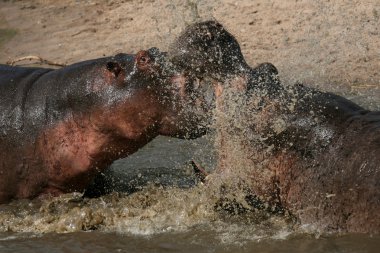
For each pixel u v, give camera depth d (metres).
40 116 31.30
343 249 24.25
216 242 26.19
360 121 26.06
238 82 27.89
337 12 51.38
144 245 26.45
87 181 31.59
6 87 32.31
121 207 29.98
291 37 49.31
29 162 31.36
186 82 29.56
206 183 29.20
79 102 30.78
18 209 31.00
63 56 53.22
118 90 30.28
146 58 30.12
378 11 50.28
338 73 44.19
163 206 29.47
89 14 61.69
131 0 62.66
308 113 26.81
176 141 38.69
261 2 55.44
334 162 25.67
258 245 25.62
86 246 26.72
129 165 35.81
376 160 24.69
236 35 50.94
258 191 27.88
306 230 26.08
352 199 24.92
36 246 26.95
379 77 43.41
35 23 61.34
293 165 26.67
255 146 27.34
